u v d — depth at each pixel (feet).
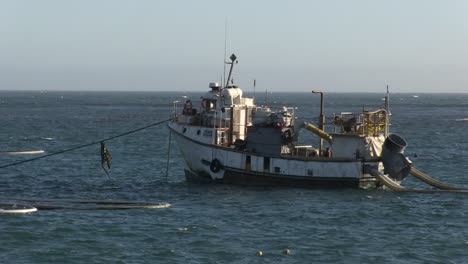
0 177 283.18
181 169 320.09
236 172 236.02
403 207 213.05
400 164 231.09
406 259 158.92
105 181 276.62
